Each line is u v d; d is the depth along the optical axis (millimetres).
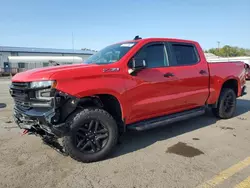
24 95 3717
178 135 5129
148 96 4379
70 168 3625
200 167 3604
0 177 3367
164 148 4395
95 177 3346
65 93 3457
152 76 4406
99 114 3789
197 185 3100
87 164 3758
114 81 3900
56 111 3414
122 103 4027
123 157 4016
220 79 5883
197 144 4578
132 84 4125
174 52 4965
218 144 4566
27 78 3641
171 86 4727
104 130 3883
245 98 10305
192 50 5379
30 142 4742
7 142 4754
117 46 4750
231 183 3133
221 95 6137
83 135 3744
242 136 5035
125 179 3279
